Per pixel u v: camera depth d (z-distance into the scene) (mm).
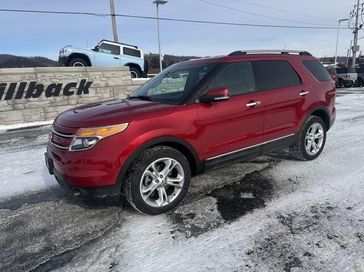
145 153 3314
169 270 2600
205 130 3662
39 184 4578
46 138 7684
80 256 2826
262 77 4297
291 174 4543
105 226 3311
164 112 3406
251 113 4062
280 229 3111
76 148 3127
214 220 3346
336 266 2547
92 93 10977
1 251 2932
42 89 9961
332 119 5379
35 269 2668
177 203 3586
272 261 2641
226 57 4090
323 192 3902
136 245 2959
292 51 4941
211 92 3543
